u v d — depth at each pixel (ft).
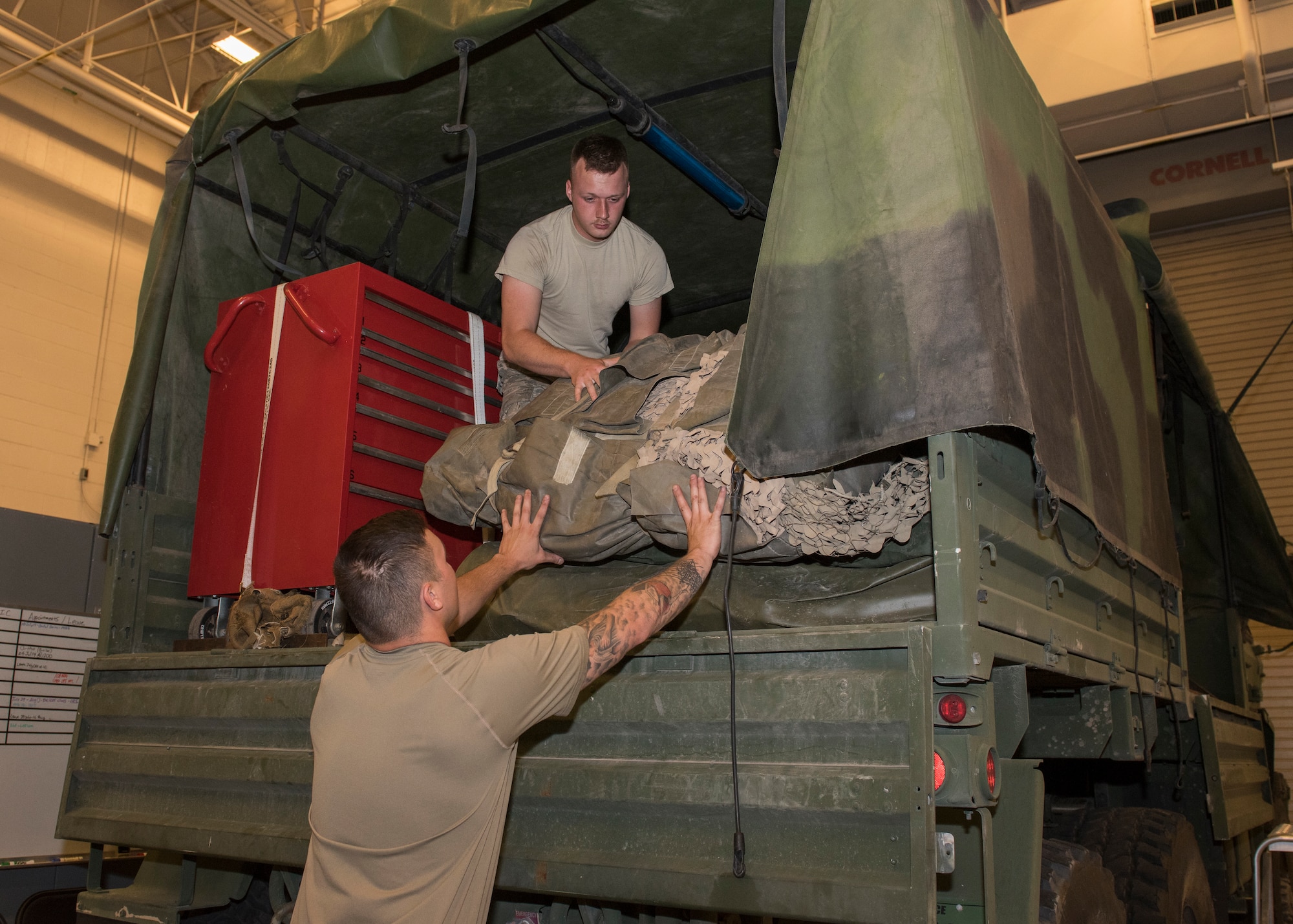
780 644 6.02
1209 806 12.39
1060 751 9.21
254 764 8.24
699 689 6.20
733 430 6.23
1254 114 29.04
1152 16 28.96
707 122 11.13
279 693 8.25
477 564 8.71
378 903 5.37
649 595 6.23
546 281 10.75
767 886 5.68
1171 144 31.63
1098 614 8.79
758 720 5.95
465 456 8.56
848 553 6.83
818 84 6.38
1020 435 6.54
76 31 29.68
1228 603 16.49
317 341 10.39
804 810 5.65
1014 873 6.38
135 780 9.23
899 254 5.96
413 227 12.78
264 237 11.76
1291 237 31.55
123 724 9.52
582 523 7.59
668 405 7.75
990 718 5.85
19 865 16.69
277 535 10.07
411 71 9.06
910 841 5.37
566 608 7.86
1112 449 8.95
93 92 29.25
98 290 29.17
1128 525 9.32
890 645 5.66
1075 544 8.15
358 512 9.98
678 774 6.11
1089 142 31.24
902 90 6.14
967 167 5.93
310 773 7.86
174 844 8.63
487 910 5.60
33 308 27.48
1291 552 20.06
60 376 27.86
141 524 10.41
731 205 12.51
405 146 11.46
